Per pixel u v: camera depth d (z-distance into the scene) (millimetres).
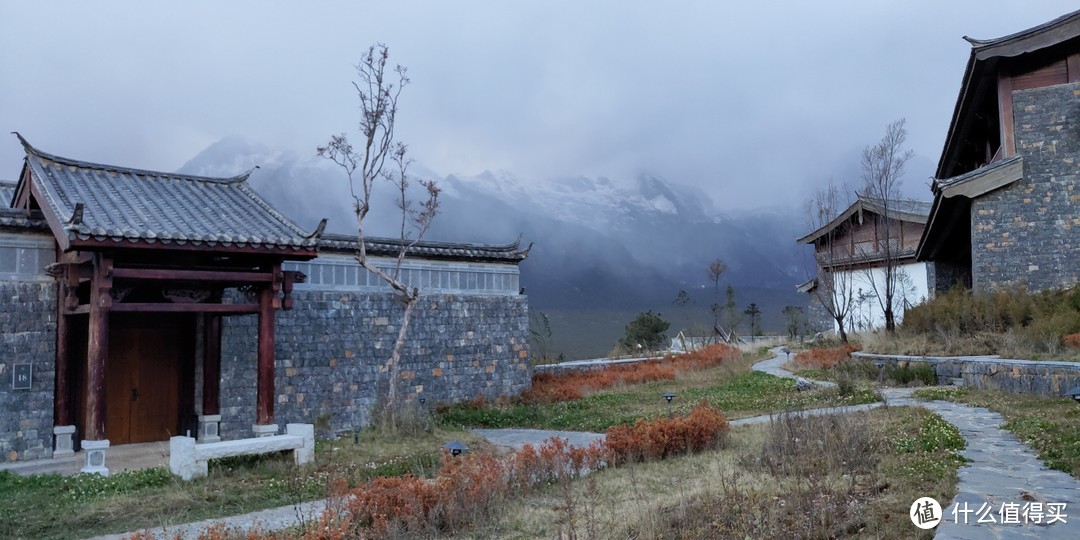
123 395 15344
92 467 11703
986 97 24203
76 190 13430
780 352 32906
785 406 16547
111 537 8594
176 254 13266
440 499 8703
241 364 16641
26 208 14289
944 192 21562
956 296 22156
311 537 7613
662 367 27406
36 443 13508
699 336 45500
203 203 14742
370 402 18938
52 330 13867
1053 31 20578
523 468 10086
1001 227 21172
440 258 20984
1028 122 21203
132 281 13594
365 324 19188
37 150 13961
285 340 17703
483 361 21656
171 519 9258
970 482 8062
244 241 12922
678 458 11797
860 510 7289
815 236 37844
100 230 11578
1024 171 21078
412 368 20031
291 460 12664
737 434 13539
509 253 22453
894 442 10555
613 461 11094
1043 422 11289
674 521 7707
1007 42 20859
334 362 18484
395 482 9094
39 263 13883
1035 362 14891
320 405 18078
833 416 11781
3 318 13398
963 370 17688
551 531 8070
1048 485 7883
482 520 8547
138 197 14086
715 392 21516
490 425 17984
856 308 34250
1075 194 20578
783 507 7680
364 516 8500
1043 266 20672
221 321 16328
